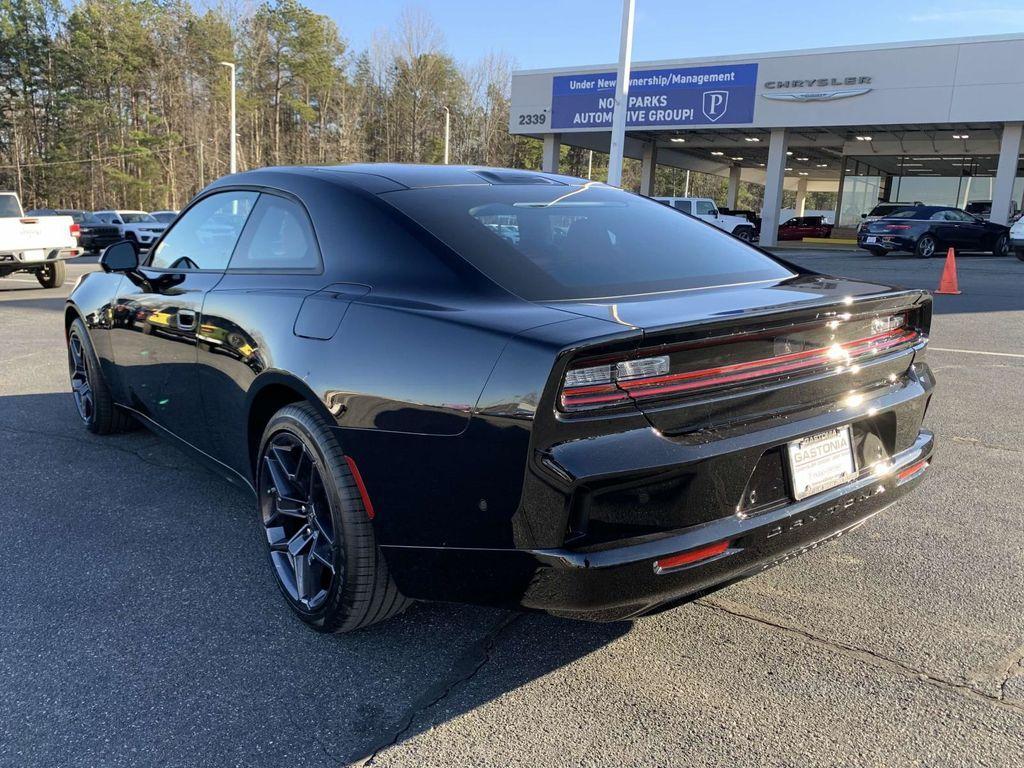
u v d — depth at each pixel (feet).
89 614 9.00
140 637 8.54
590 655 8.21
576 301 7.41
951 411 17.85
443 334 7.08
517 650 8.32
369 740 6.88
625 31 50.26
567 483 6.16
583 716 7.19
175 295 11.23
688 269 8.75
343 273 8.63
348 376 7.67
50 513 11.89
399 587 7.61
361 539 7.72
